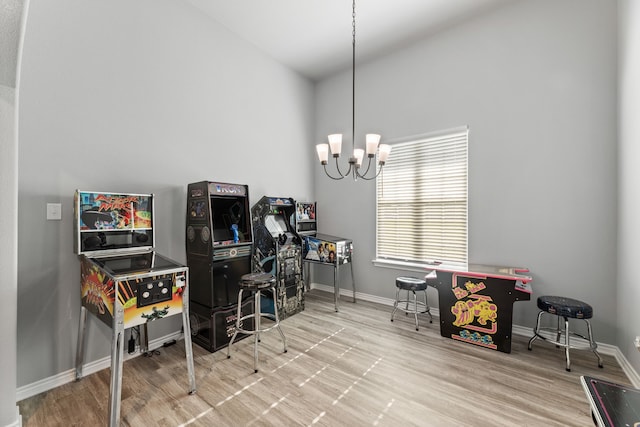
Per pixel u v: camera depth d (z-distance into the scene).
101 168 2.21
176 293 1.81
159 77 2.58
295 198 4.12
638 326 1.89
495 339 2.44
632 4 1.98
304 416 1.66
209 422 1.61
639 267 1.87
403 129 3.54
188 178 2.80
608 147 2.37
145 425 1.58
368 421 1.62
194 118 2.86
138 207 2.23
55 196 1.98
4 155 1.48
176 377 2.06
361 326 2.98
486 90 2.94
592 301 2.44
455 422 1.61
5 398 1.46
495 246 2.91
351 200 4.06
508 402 1.77
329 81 4.29
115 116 2.29
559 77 2.57
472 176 3.03
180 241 2.72
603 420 0.94
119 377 1.55
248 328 2.77
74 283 2.06
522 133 2.75
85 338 2.11
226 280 2.61
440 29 3.19
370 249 3.87
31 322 1.89
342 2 2.77
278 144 3.84
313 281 4.48
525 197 2.74
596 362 2.24
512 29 2.79
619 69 2.25
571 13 2.51
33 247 1.90
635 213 1.94
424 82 3.36
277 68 3.82
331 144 2.38
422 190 3.45
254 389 1.91
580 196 2.49
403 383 1.98
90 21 2.15
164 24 2.61
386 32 3.23
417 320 3.00
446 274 2.68
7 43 1.40
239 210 2.92
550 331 2.59
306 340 2.65
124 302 1.59
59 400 1.81
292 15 2.96
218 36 3.07
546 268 2.65
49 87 1.96
